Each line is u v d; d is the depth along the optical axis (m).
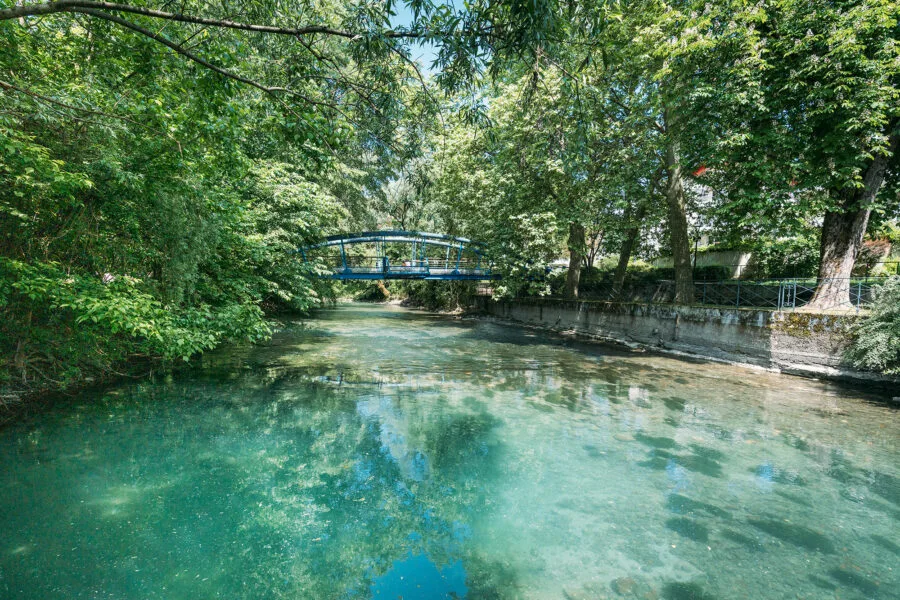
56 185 4.57
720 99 9.95
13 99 4.13
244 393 7.56
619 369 10.78
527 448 5.47
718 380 9.55
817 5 9.11
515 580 2.95
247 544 3.33
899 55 8.41
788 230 11.21
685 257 14.59
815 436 5.93
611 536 3.53
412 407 7.19
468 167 20.36
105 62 5.39
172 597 2.68
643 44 11.83
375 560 3.17
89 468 4.46
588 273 24.25
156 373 8.72
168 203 6.36
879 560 3.22
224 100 4.28
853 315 9.18
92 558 3.05
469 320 26.08
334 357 11.77
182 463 4.73
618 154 14.72
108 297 5.18
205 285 8.79
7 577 2.78
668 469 4.85
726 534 3.57
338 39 6.30
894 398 7.94
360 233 23.17
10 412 5.82
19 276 4.83
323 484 4.41
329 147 3.97
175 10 4.48
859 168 9.15
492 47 3.45
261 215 11.20
